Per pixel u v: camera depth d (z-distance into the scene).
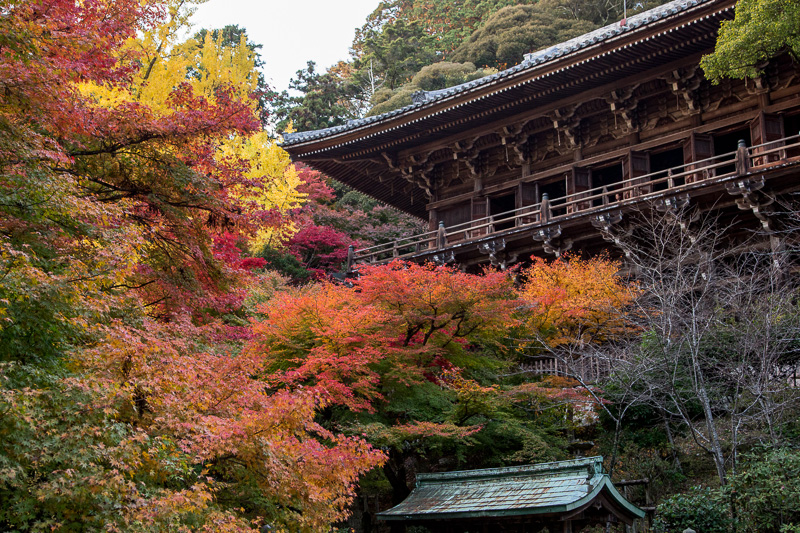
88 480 6.16
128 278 11.17
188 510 7.00
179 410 7.72
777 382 14.73
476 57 58.91
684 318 15.80
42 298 7.11
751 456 12.58
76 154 11.19
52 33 9.32
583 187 27.86
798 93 23.34
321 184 41.84
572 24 56.72
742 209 21.53
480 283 16.61
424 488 13.02
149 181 11.77
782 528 11.09
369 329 15.83
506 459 16.03
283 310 15.21
